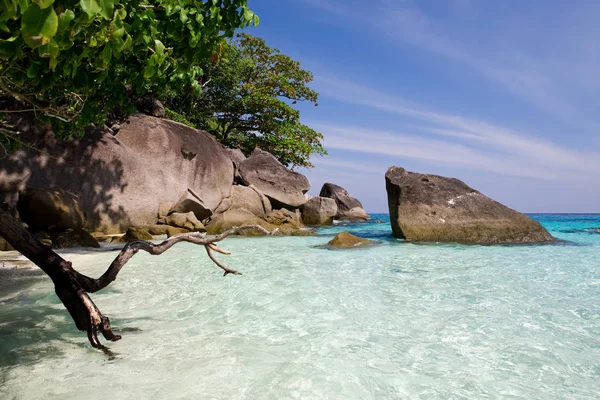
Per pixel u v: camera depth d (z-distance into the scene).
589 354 4.01
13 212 12.41
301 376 3.45
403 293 6.53
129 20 3.47
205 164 20.44
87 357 3.84
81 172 15.30
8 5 1.69
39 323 4.80
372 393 3.17
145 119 19.28
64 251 10.66
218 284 7.10
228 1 4.26
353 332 4.62
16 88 4.63
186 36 4.09
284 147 31.17
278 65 33.41
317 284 7.16
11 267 8.02
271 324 4.89
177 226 16.88
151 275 7.88
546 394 3.19
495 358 3.90
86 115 6.18
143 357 3.84
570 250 12.02
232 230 5.27
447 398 3.11
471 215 14.39
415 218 14.47
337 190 34.38
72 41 2.44
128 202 16.39
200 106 30.31
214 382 3.32
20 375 3.43
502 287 7.00
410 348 4.14
